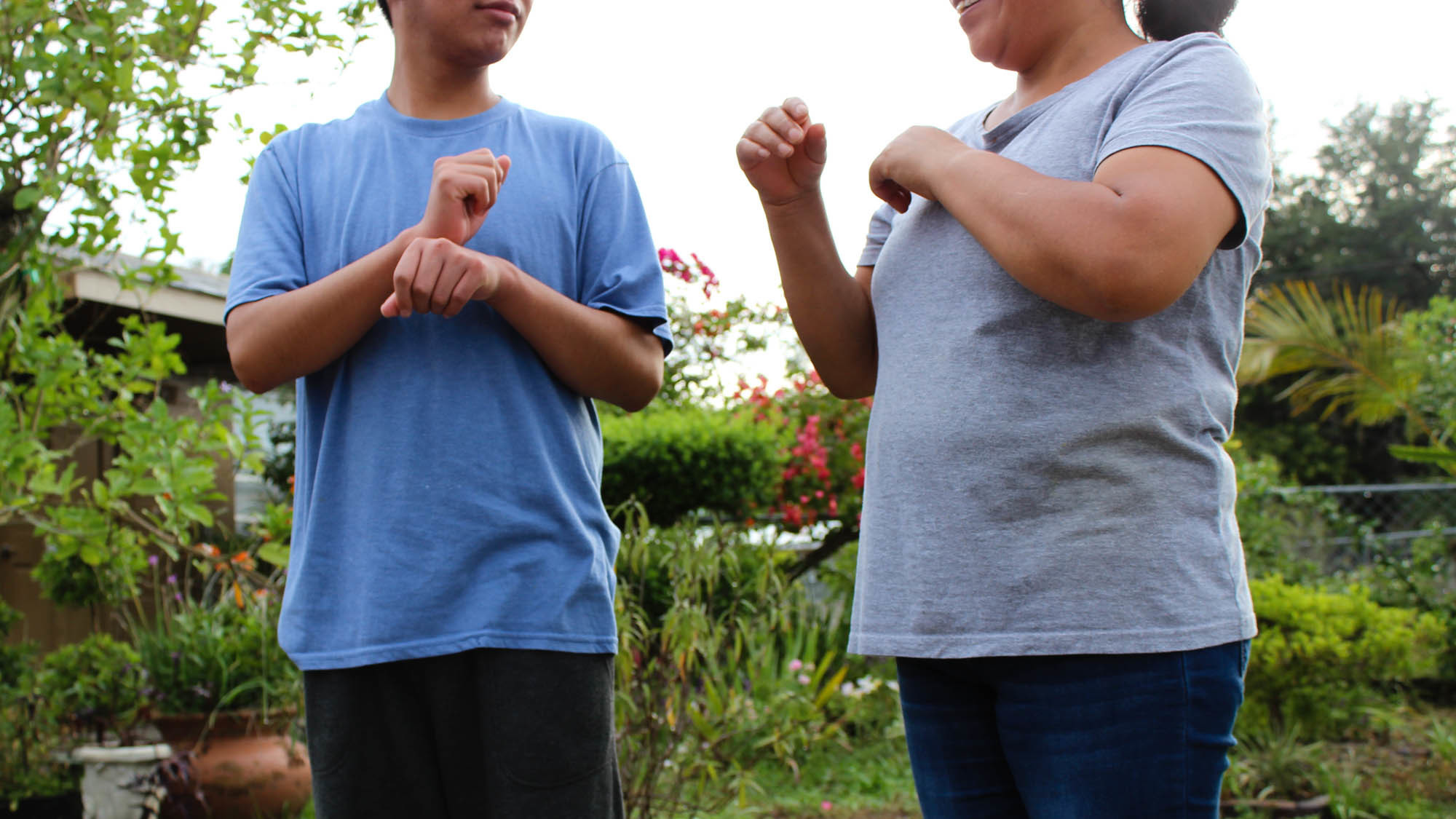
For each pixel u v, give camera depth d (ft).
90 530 10.70
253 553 14.48
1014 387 3.68
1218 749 3.53
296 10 10.36
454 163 4.02
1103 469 3.57
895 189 4.30
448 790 4.18
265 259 4.53
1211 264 3.78
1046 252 3.36
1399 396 22.52
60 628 20.45
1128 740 3.48
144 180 10.26
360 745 4.14
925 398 3.88
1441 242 74.95
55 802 12.67
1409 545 23.34
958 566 3.68
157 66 10.00
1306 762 13.66
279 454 30.45
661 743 10.77
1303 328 22.61
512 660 4.06
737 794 11.78
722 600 12.85
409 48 4.82
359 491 4.26
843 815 12.40
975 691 3.99
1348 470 59.88
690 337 21.04
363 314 4.16
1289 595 15.37
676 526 12.75
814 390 19.79
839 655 17.69
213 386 11.64
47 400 10.85
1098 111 3.86
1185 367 3.69
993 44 4.30
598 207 4.83
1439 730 15.43
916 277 4.11
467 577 4.13
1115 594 3.50
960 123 4.94
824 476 18.35
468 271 3.92
